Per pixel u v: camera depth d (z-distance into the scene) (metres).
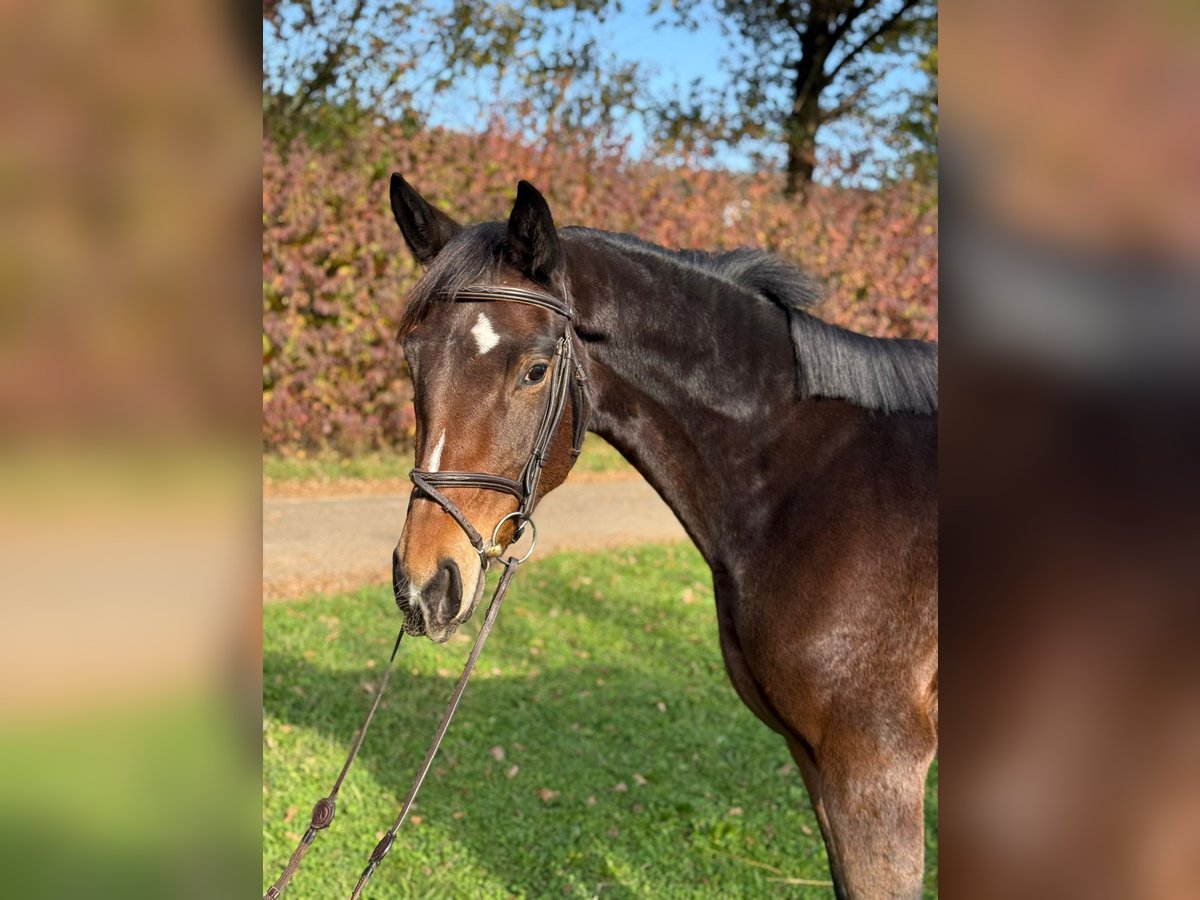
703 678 5.18
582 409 2.07
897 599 1.99
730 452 2.14
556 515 8.98
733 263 2.26
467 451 1.87
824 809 2.04
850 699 1.98
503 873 3.17
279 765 3.84
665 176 10.90
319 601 6.07
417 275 9.42
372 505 8.51
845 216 11.51
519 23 13.48
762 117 17.36
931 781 3.92
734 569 2.13
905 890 1.93
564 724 4.42
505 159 10.08
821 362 2.13
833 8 16.70
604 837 3.42
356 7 12.33
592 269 2.16
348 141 10.09
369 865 1.81
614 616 6.14
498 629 5.77
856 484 2.06
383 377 9.54
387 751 4.04
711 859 3.31
